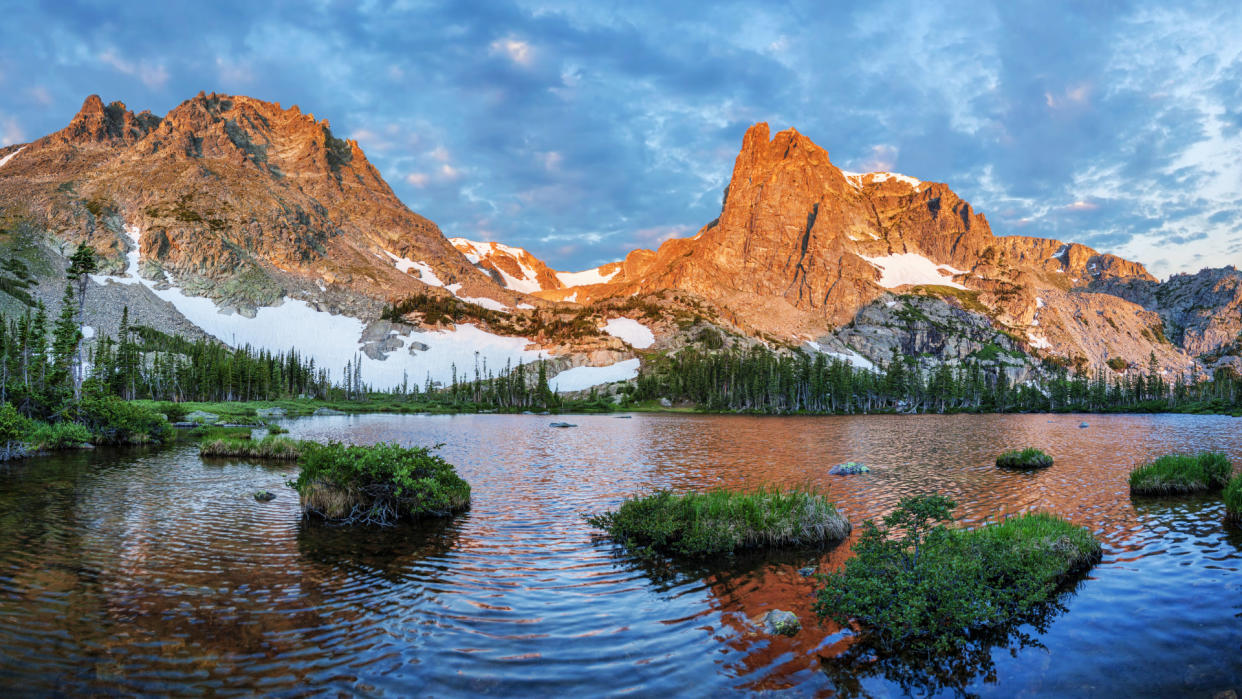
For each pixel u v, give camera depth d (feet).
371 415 520.01
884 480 122.93
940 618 44.42
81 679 35.27
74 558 60.34
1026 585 51.90
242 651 39.88
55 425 169.37
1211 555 65.62
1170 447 200.03
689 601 51.72
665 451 190.60
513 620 46.83
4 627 42.24
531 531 76.48
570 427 343.26
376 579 56.29
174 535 71.10
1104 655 41.93
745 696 35.53
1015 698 36.17
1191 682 38.01
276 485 108.27
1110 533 75.56
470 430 306.35
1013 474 131.64
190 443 187.42
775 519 70.74
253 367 590.96
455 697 34.47
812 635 44.70
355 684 35.73
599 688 36.04
